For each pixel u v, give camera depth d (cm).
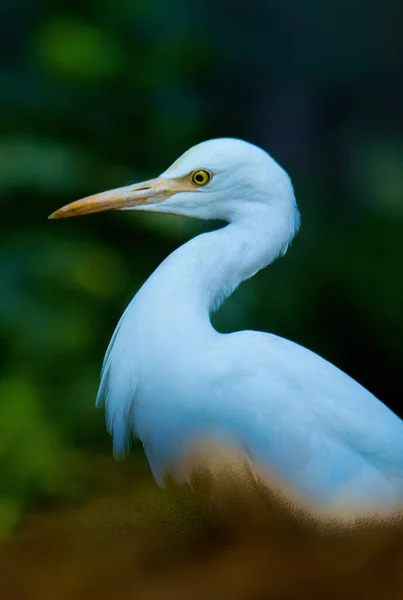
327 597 398
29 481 482
